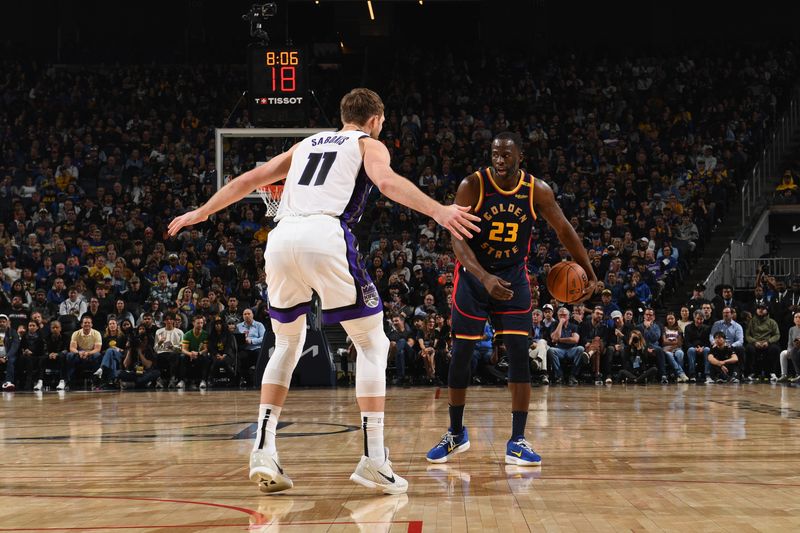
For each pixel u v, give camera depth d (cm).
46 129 1880
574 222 1507
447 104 1975
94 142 1827
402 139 1822
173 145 1789
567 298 421
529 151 1766
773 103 1911
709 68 2048
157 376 1180
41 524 253
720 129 1823
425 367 1191
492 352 1165
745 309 1303
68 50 2209
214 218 1534
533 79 2072
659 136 1858
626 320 1220
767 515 261
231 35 2314
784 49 2100
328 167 311
